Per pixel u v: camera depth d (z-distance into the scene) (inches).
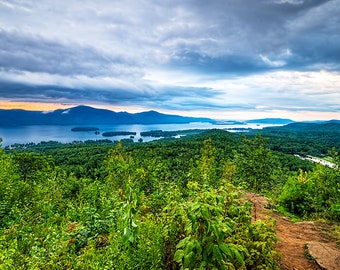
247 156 844.6
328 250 213.9
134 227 128.5
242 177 794.2
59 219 245.6
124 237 123.5
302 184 402.3
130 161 485.7
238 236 151.7
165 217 156.4
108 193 374.9
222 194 141.9
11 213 270.5
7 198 315.3
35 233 195.0
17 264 136.3
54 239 154.8
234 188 172.4
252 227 156.3
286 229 283.3
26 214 267.6
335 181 398.9
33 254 138.3
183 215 131.1
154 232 142.4
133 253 132.3
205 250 110.8
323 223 312.8
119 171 475.8
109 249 143.3
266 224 162.7
